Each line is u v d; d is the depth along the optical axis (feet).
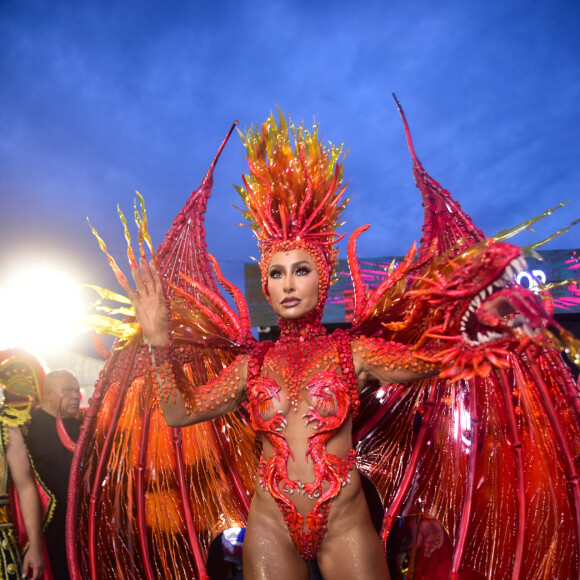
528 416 8.76
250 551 7.41
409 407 9.55
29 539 10.05
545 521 8.43
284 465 7.42
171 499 9.39
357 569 7.11
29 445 10.80
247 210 9.35
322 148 9.17
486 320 5.98
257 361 8.07
